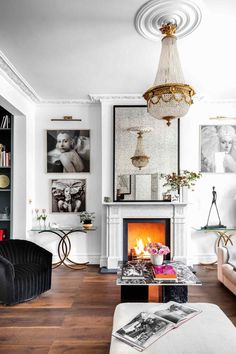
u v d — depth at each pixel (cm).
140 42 290
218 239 485
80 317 284
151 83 409
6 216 460
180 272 311
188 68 357
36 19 251
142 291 315
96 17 248
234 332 174
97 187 489
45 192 490
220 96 465
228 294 346
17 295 314
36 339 242
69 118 491
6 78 364
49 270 355
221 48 305
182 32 267
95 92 446
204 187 487
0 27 262
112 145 469
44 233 486
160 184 461
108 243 457
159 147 464
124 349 158
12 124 455
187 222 462
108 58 328
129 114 467
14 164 455
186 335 169
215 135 488
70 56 322
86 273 435
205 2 226
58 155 490
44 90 435
